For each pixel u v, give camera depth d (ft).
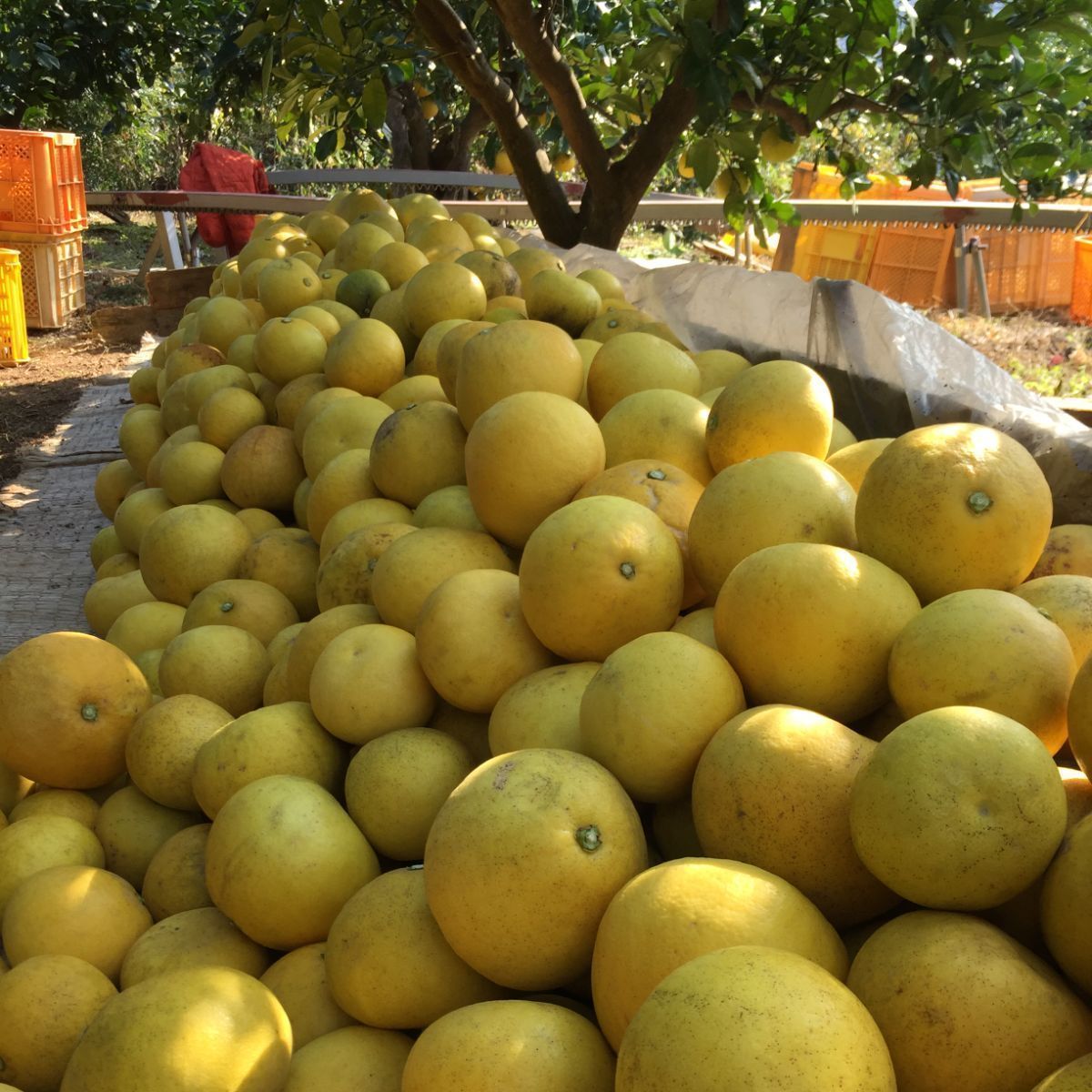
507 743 3.08
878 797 2.25
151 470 6.59
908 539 3.02
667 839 2.93
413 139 14.87
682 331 7.23
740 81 7.03
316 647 3.76
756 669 2.89
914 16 6.92
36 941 3.07
